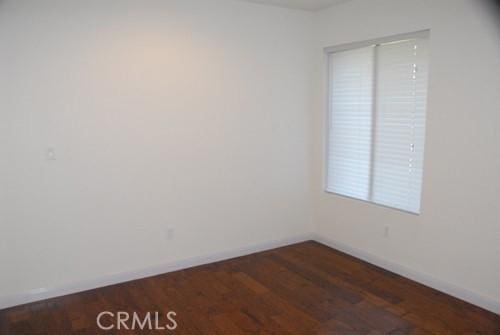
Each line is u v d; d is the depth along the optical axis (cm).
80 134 303
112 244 326
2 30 268
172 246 355
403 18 321
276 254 400
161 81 330
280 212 417
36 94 284
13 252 289
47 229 299
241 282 335
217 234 379
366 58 367
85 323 270
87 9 294
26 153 285
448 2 288
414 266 334
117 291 318
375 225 366
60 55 289
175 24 331
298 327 266
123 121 318
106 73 307
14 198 285
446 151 299
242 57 369
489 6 266
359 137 383
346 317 278
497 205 272
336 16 383
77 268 314
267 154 399
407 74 331
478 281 288
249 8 367
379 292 314
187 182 355
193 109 349
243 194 389
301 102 414
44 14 280
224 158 372
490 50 267
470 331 258
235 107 371
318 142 423
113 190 321
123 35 310
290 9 391
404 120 338
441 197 306
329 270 359
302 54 407
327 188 427
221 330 262
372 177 373
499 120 266
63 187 302
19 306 293
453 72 289
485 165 276
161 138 337
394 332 259
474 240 288
